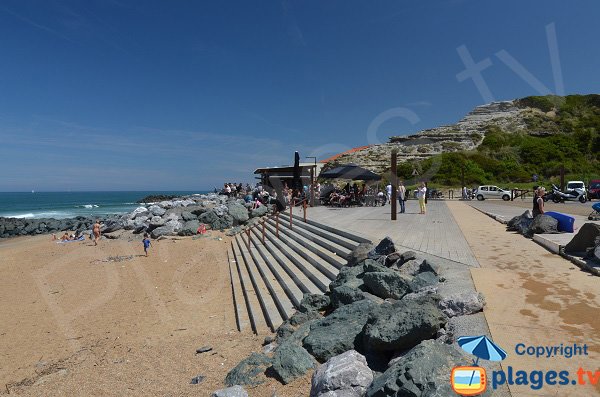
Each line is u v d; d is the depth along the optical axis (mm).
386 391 3816
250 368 6070
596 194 35094
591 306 5645
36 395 6555
